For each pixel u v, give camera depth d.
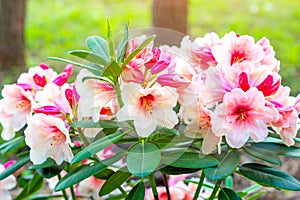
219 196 0.79
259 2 4.29
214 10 4.10
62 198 1.10
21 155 0.90
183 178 1.01
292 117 0.72
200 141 0.76
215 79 0.71
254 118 0.70
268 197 1.52
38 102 0.78
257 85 0.72
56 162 0.76
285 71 2.29
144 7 4.28
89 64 0.73
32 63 2.97
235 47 0.77
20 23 2.69
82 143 0.79
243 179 1.54
